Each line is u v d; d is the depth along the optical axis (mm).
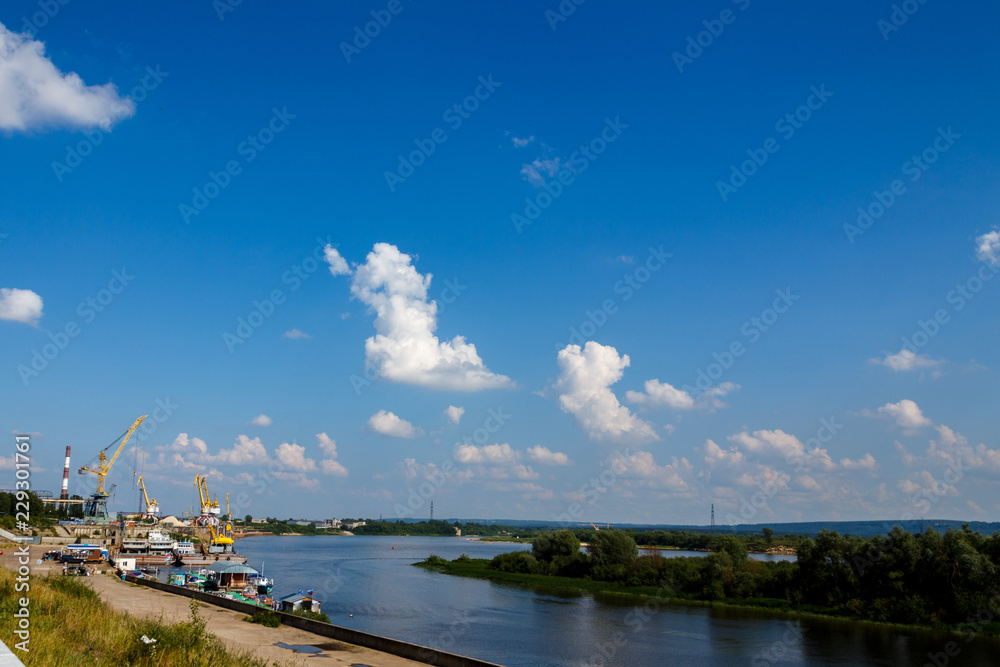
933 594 82188
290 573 138500
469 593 110000
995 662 60500
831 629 77375
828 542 95812
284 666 27953
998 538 83312
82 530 190375
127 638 25219
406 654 31766
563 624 78688
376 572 146500
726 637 71625
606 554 134125
